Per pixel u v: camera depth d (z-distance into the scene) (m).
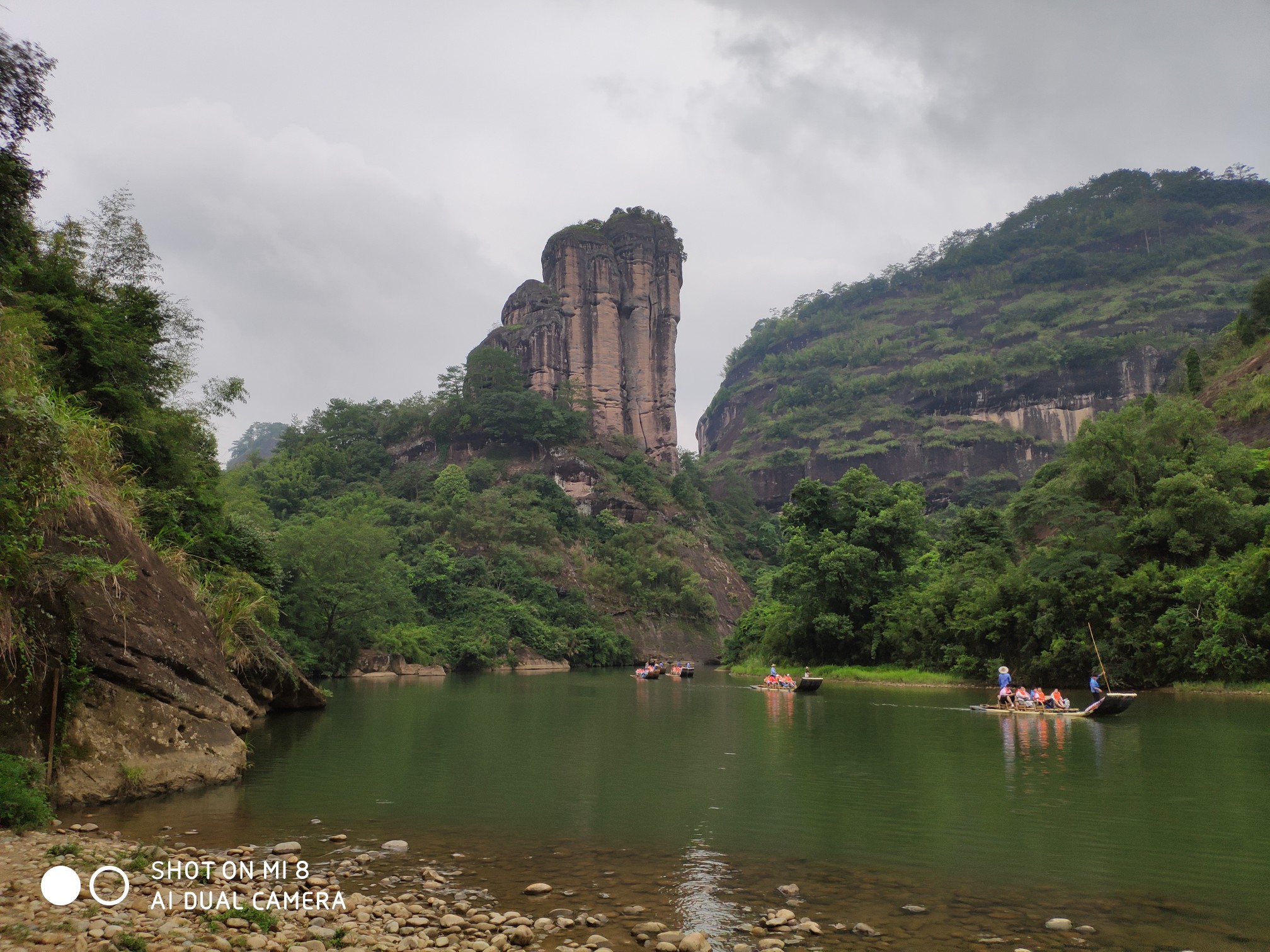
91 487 16.08
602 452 122.69
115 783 14.09
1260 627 36.22
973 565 52.97
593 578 99.81
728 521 138.12
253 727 27.17
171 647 16.61
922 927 8.70
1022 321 190.00
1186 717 28.41
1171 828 13.02
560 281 135.00
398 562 84.94
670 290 141.25
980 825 13.25
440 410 122.50
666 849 11.91
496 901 9.54
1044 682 43.84
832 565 55.44
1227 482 45.12
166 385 29.91
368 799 15.31
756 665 67.56
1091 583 42.50
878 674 52.56
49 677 13.14
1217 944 8.20
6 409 12.69
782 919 8.76
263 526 63.94
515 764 19.52
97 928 7.07
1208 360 77.44
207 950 7.04
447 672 76.88
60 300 24.33
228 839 12.14
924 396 176.38
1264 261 181.38
